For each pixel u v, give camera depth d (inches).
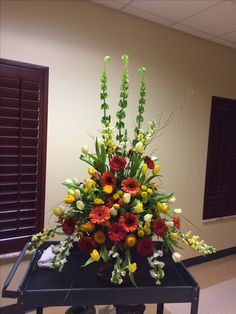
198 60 114.1
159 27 101.8
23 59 77.4
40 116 81.9
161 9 89.4
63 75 84.0
